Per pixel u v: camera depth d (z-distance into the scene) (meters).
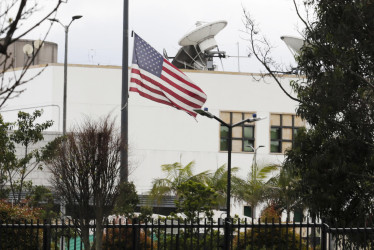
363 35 60.22
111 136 58.97
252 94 142.00
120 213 76.31
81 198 54.84
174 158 139.00
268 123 142.50
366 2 58.12
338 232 40.53
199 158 139.88
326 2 60.06
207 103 140.88
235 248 58.41
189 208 75.56
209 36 147.50
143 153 138.12
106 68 136.75
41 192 74.19
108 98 136.62
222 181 104.69
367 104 64.94
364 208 67.88
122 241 56.25
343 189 68.50
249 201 102.88
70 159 55.69
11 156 76.25
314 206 69.31
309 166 69.44
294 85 69.62
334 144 67.12
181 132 139.62
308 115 68.75
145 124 138.62
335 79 63.12
